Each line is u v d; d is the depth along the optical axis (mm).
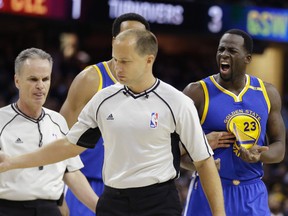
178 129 11375
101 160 16125
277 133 14805
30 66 12422
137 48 10883
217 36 41906
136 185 11273
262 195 14648
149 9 39500
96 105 11508
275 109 14852
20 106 12828
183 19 40625
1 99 40594
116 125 11250
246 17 42875
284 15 44375
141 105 11289
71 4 38219
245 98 14547
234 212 14414
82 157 16172
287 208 32281
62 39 49875
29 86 12477
